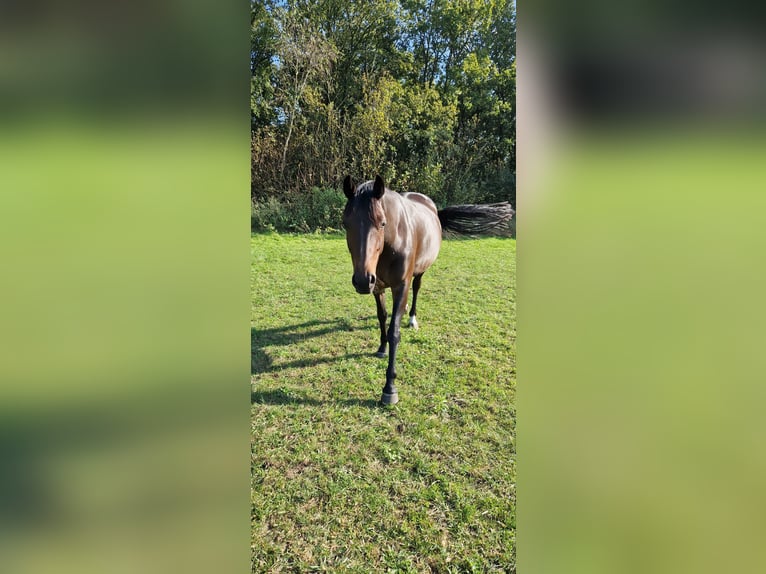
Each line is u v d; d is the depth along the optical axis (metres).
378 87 12.32
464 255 8.14
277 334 4.29
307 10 11.27
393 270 3.10
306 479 2.31
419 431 2.73
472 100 13.25
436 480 2.31
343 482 2.29
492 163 13.34
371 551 1.89
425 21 13.47
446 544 1.92
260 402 3.04
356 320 4.70
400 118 12.41
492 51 13.74
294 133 11.17
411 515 2.08
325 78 11.72
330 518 2.06
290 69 11.03
